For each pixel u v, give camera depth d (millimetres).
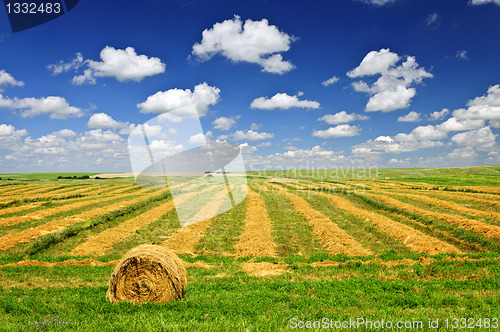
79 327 7219
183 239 20906
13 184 65188
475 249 18453
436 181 59188
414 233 20484
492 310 8719
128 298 10000
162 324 7305
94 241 20188
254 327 7293
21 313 8547
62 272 13859
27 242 20266
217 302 9555
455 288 11062
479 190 42094
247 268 14891
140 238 21234
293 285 11367
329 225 23797
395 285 11125
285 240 21016
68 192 50562
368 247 18859
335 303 9547
